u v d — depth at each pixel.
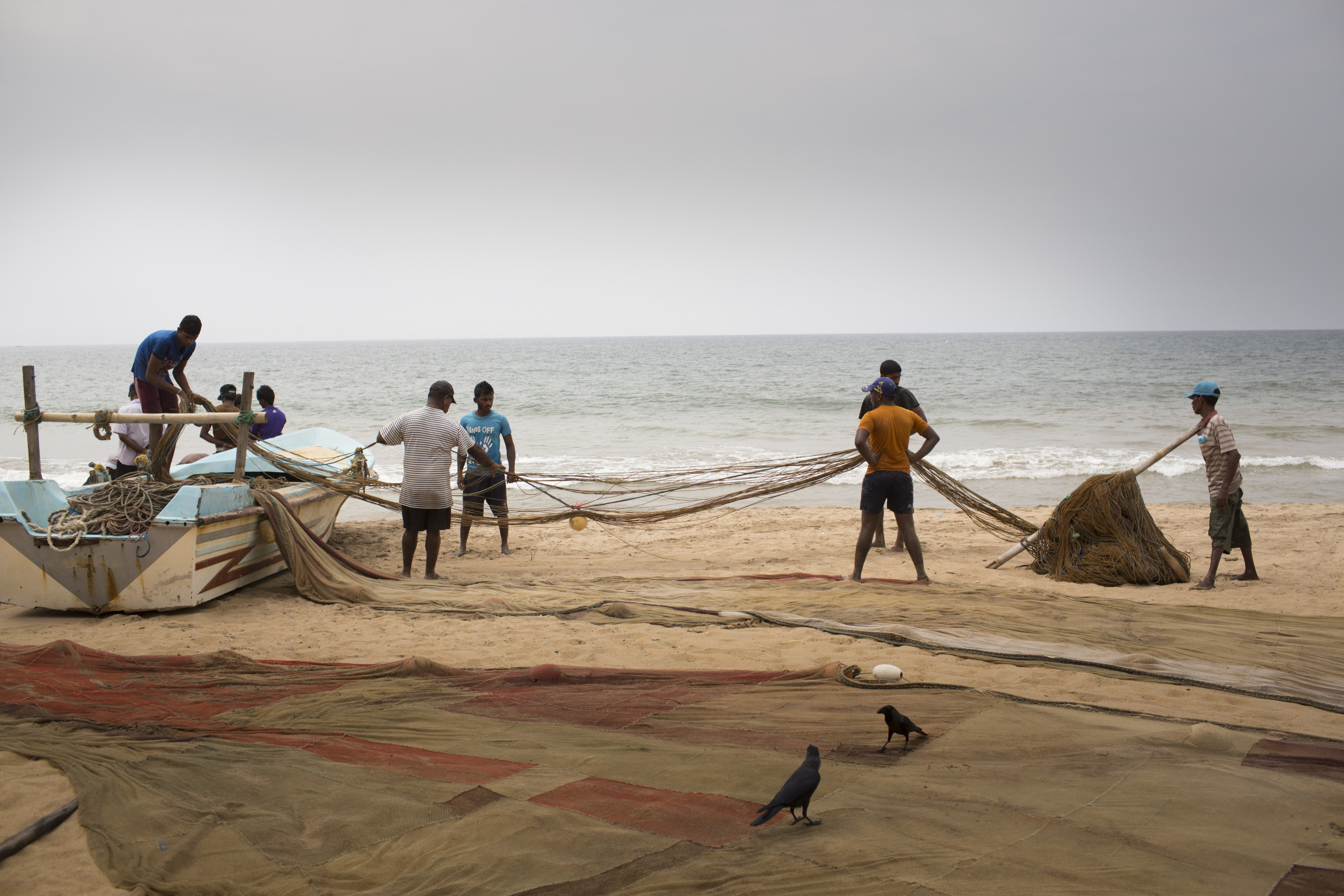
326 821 3.20
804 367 74.12
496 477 10.01
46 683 4.90
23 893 2.83
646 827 3.05
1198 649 5.57
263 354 136.62
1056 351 107.38
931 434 8.14
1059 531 8.45
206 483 8.60
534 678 4.93
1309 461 18.17
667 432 26.11
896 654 5.51
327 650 5.85
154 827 3.22
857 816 3.07
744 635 6.10
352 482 8.95
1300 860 2.68
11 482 6.88
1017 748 3.71
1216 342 154.62
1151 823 2.96
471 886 2.69
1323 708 4.39
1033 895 2.50
